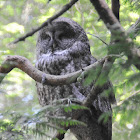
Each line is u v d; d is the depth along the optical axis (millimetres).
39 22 17594
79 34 10164
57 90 9172
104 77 5137
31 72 7355
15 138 5758
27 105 6504
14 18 20031
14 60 7453
